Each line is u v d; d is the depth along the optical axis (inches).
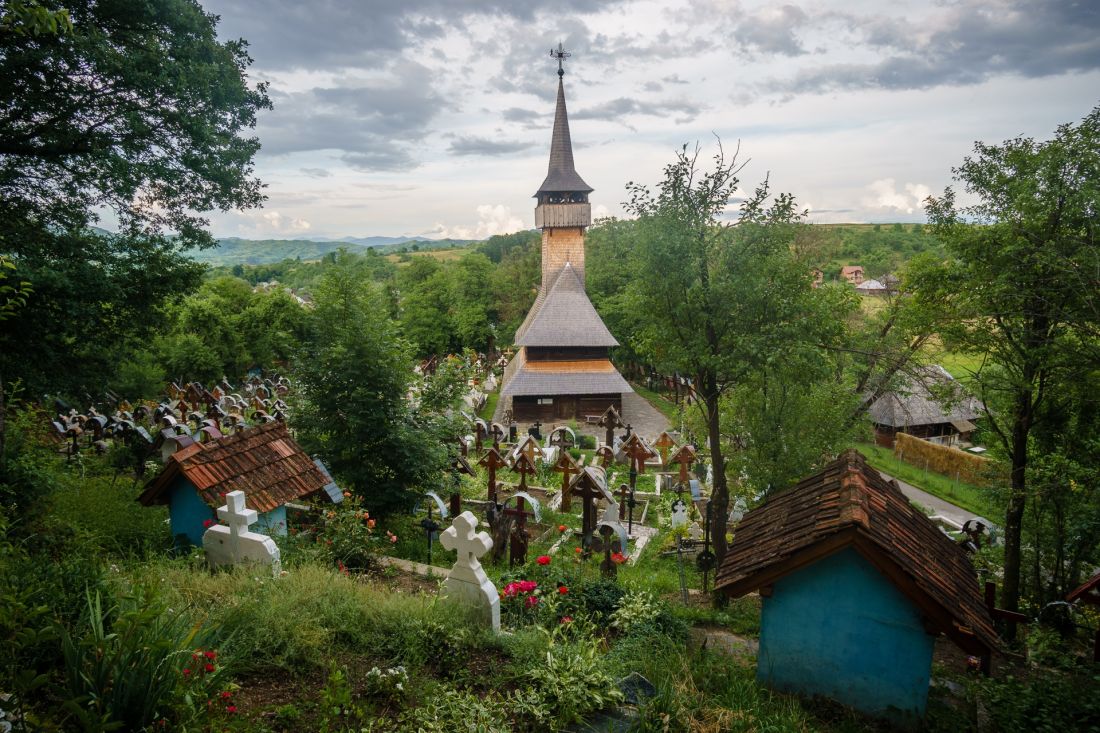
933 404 1510.8
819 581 286.2
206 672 201.6
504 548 598.5
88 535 376.2
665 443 1138.7
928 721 283.4
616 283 2204.7
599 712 242.4
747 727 242.4
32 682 162.7
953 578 286.4
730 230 565.3
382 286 858.1
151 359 1446.9
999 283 509.7
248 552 361.4
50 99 565.6
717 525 582.9
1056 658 354.9
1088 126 483.5
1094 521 506.9
